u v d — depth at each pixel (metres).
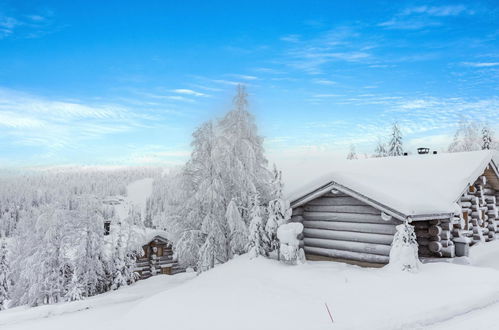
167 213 17.86
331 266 12.11
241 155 17.42
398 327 6.71
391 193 12.18
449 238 13.30
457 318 7.20
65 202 21.97
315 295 8.73
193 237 16.58
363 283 9.45
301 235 14.92
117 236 23.09
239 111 17.95
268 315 7.41
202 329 6.93
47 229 21.05
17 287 22.20
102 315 9.84
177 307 8.23
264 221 15.55
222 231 16.81
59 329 8.67
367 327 6.63
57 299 19.98
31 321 9.88
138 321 7.76
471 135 44.56
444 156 17.25
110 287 22.06
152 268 26.16
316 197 14.54
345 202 13.87
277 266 11.62
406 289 8.84
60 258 20.70
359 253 13.12
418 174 16.05
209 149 17.44
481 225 17.84
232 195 17.38
